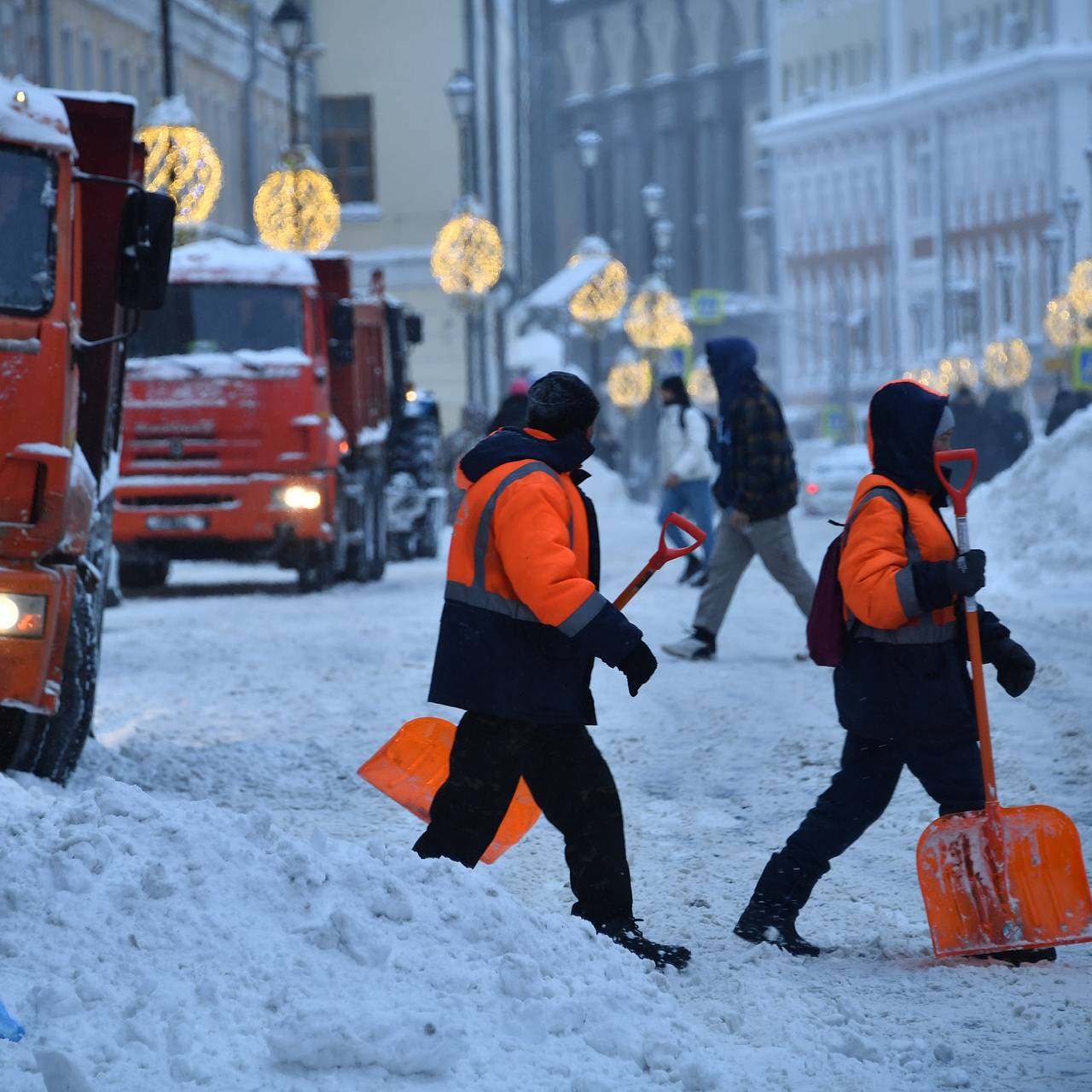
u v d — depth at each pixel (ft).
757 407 147.54
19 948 54.44
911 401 68.85
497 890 59.16
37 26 367.25
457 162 583.99
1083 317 475.31
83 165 106.01
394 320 303.27
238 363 230.68
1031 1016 60.39
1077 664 141.69
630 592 66.08
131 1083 48.42
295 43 323.57
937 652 68.80
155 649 164.66
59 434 89.86
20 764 95.76
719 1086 51.44
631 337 538.47
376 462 269.85
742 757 108.88
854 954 68.74
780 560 147.95
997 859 67.31
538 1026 52.90
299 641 170.50
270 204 301.22
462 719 65.57
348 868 58.34
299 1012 50.26
